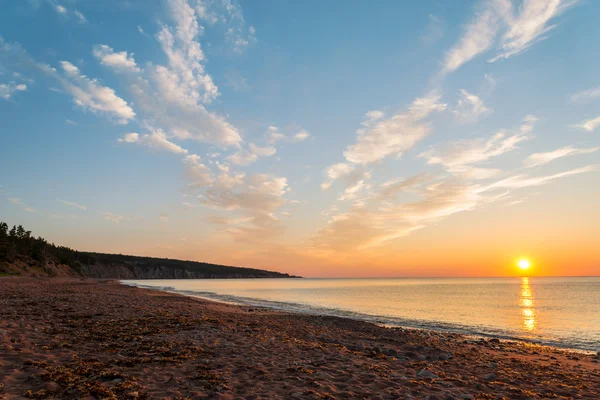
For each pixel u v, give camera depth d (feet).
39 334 41.42
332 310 134.21
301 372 31.45
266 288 376.27
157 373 28.96
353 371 33.06
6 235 366.84
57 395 22.44
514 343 68.23
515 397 28.37
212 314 80.02
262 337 49.44
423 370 34.63
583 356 55.16
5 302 73.56
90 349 36.04
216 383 26.73
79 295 104.78
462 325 97.14
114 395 23.03
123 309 72.79
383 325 94.07
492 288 390.42
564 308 152.25
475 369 38.88
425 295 248.73
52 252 497.46
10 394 22.13
